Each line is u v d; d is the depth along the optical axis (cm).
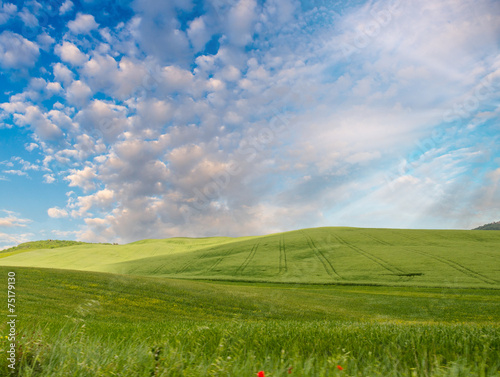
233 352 331
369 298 3844
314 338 421
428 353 333
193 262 7212
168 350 307
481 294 3903
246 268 6262
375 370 251
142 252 10438
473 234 7619
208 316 2567
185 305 2842
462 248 6291
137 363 279
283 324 668
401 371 267
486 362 300
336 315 2867
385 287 4569
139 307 2627
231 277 5775
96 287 3102
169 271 6744
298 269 5894
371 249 6644
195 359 300
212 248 8569
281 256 6825
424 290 4244
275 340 411
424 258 5722
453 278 4650
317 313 2894
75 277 3409
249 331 490
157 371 255
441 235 7600
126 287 3231
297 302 3428
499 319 2794
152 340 433
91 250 10694
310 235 8431
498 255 5662
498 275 4650
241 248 7912
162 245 11631
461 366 256
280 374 242
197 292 3362
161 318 2342
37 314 1838
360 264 5769
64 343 315
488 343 360
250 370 253
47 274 3419
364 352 340
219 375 247
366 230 8681
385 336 437
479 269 4962
